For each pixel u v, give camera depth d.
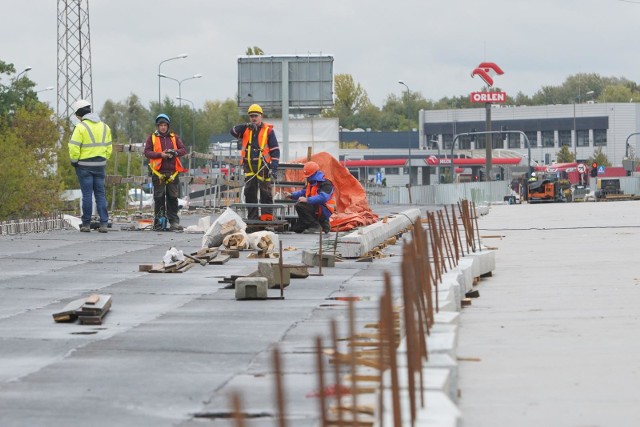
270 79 106.12
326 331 23.12
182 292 30.55
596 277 36.12
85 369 19.44
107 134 57.41
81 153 56.94
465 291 30.22
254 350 21.08
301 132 107.00
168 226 59.38
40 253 43.62
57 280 33.75
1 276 34.97
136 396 17.30
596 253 45.88
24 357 20.64
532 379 19.17
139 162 144.50
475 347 22.44
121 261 40.19
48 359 20.42
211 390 17.66
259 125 57.03
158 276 34.81
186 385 18.03
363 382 17.14
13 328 24.11
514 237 57.94
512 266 40.97
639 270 38.22
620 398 17.69
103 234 55.78
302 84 105.25
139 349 21.33
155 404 16.78
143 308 27.30
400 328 19.92
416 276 17.53
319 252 35.97
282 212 58.81
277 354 11.89
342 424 14.16
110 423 15.74
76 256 42.31
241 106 106.56
